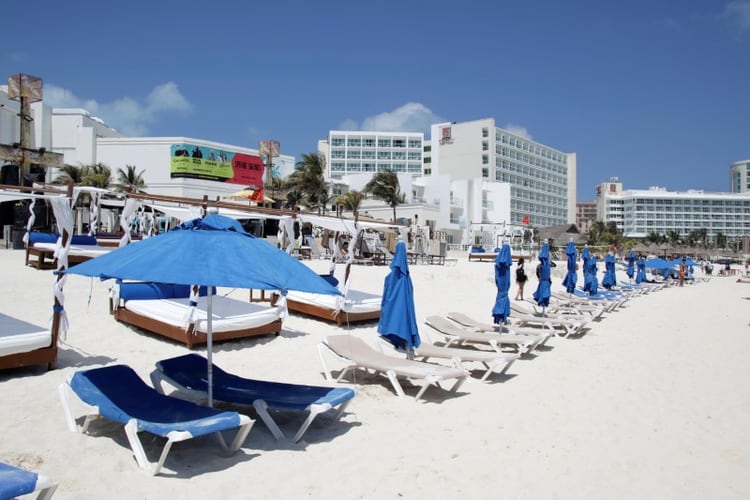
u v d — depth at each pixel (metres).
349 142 93.62
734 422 5.85
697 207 137.25
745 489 4.23
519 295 17.47
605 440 5.23
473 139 91.06
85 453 4.30
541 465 4.58
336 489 3.96
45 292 11.70
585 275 17.72
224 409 5.61
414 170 94.06
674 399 6.69
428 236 36.19
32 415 5.05
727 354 9.55
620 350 9.80
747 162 173.38
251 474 4.13
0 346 5.98
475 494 3.99
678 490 4.19
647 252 55.59
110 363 7.00
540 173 104.62
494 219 78.12
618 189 146.88
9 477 2.70
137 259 4.30
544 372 8.01
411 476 4.25
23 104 26.58
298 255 28.19
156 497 3.69
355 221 11.20
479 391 6.88
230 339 8.78
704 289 26.91
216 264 4.21
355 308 10.61
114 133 60.72
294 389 5.25
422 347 7.77
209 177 51.84
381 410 5.89
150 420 4.22
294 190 46.81
